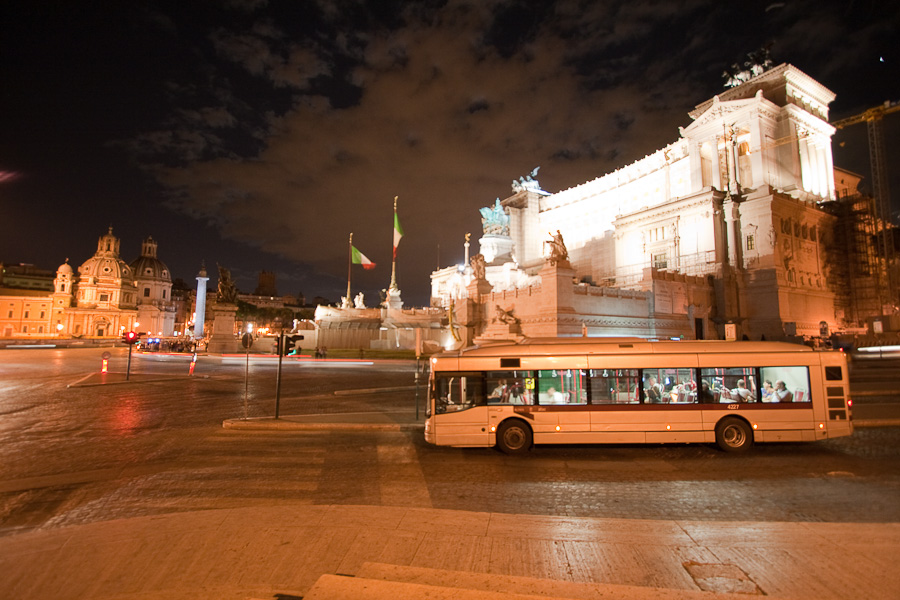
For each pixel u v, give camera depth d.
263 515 7.58
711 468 11.98
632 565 5.79
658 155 80.81
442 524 7.18
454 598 4.64
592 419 13.86
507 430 13.80
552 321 43.44
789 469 11.78
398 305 77.00
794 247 58.69
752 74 73.69
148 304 147.88
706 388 13.98
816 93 71.75
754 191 58.31
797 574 5.48
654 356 14.17
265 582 5.50
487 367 14.21
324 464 12.42
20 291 131.62
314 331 67.25
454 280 87.88
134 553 6.27
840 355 14.04
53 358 56.69
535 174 108.12
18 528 8.20
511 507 9.15
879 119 74.81
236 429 16.94
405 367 46.03
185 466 12.16
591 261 91.00
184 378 34.12
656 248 65.50
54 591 5.39
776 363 13.99
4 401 23.03
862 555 5.96
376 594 4.71
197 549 6.36
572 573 5.61
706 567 5.71
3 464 12.34
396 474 11.52
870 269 64.06
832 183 70.69
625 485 10.58
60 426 17.42
